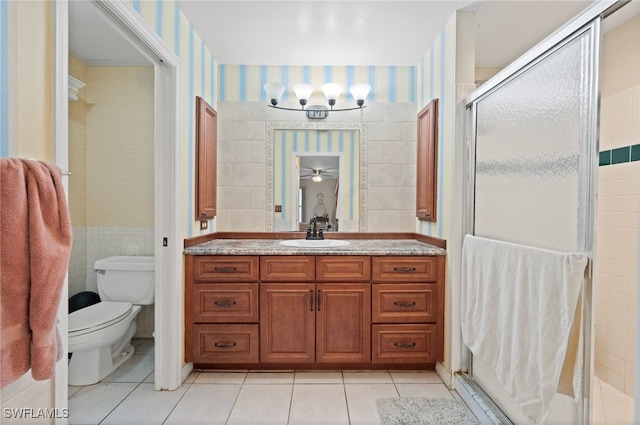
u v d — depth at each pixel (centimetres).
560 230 127
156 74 201
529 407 134
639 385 99
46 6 100
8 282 81
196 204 238
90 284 281
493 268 163
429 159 248
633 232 178
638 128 177
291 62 280
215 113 273
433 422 176
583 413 116
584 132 116
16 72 91
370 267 225
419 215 268
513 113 158
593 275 113
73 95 249
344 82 287
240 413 183
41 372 86
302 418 179
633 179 179
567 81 124
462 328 194
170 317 206
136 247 280
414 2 200
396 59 275
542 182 137
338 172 287
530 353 136
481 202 187
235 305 223
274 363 228
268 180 286
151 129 278
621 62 183
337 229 287
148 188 280
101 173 280
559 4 201
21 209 83
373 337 225
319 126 286
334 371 231
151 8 173
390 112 285
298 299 225
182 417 180
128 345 264
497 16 212
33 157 97
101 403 192
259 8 207
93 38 240
